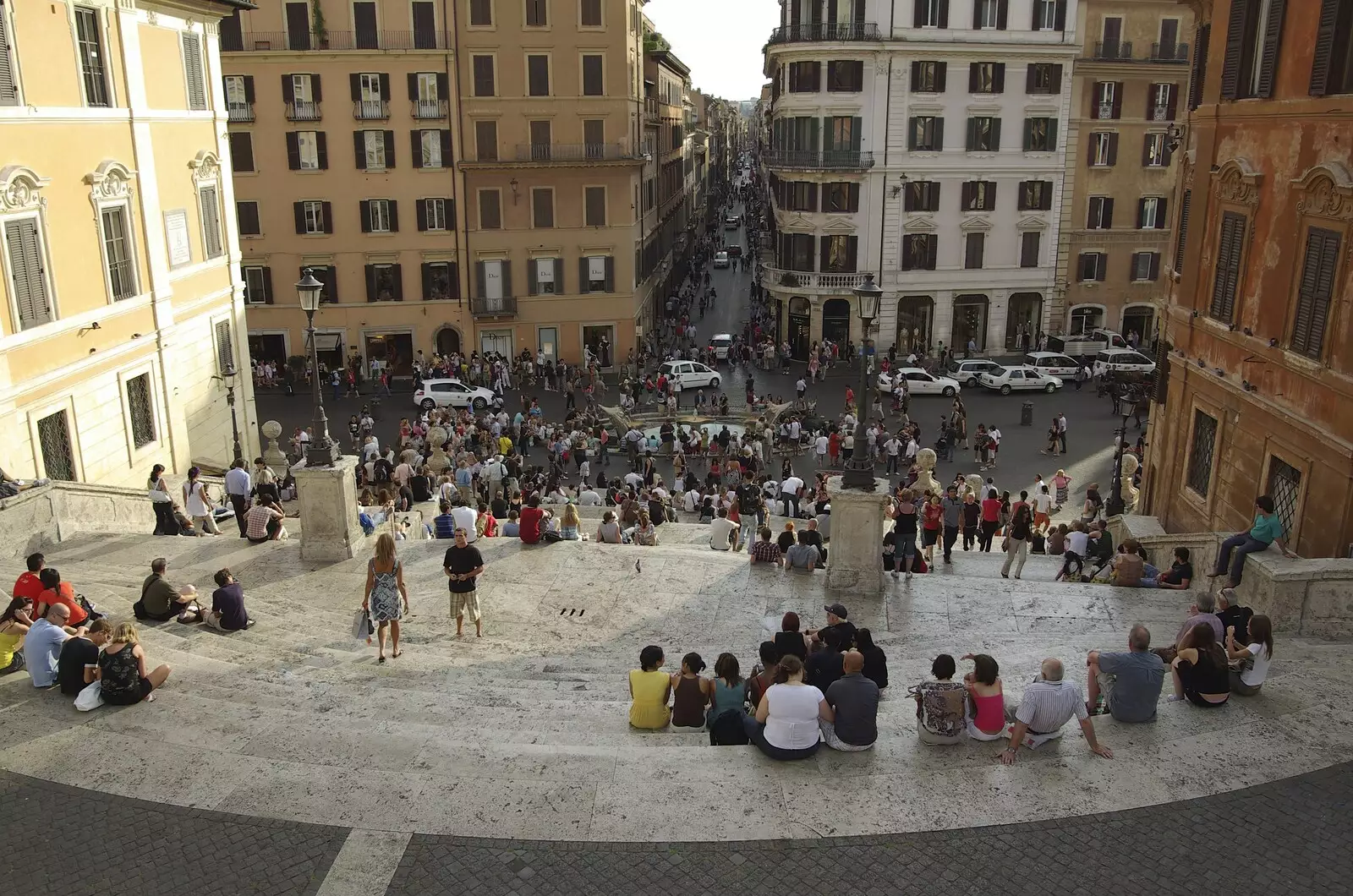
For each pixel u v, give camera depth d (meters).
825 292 55.62
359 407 47.12
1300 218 16.66
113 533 20.36
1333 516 15.63
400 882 7.86
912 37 52.22
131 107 24.92
